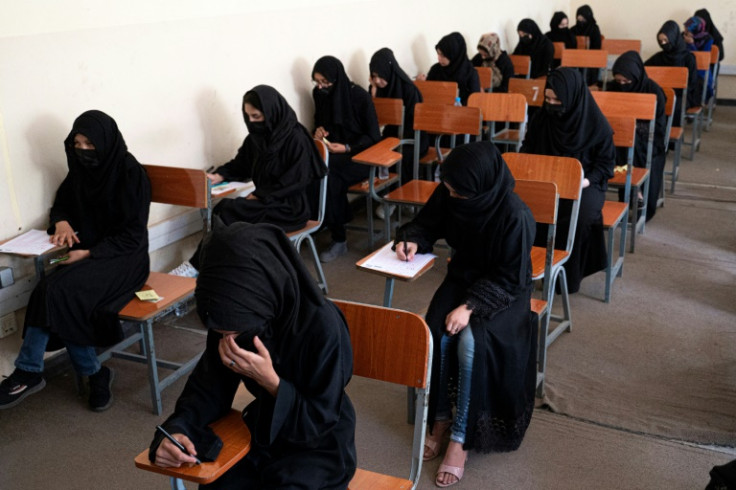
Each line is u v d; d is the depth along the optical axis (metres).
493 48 6.18
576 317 3.53
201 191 2.90
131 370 3.13
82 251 2.77
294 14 4.29
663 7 8.79
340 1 4.70
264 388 1.53
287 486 1.51
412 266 2.49
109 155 2.81
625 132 3.73
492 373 2.34
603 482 2.37
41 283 2.65
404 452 2.54
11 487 2.40
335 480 1.58
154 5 3.35
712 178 5.83
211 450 1.49
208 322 1.39
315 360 1.51
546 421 2.71
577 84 3.47
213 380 1.61
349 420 1.63
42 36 2.88
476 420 2.35
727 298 3.72
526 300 2.46
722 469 1.71
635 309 3.61
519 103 4.31
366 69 5.11
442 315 2.42
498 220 2.35
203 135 3.78
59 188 2.99
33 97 2.89
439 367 2.41
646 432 2.63
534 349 2.47
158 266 3.64
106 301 2.75
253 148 3.65
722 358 3.12
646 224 4.83
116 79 3.23
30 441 2.65
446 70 5.59
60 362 3.17
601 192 3.54
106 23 3.13
